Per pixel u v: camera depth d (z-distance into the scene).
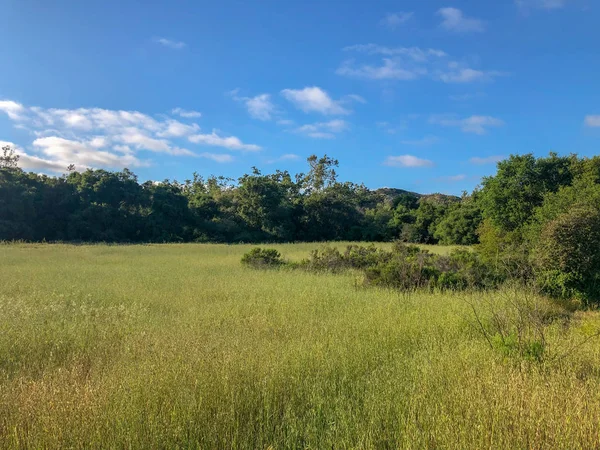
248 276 13.97
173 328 6.69
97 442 3.23
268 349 5.34
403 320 7.27
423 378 4.54
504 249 12.61
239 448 3.36
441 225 40.81
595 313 8.98
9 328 6.36
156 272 14.95
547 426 3.45
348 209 57.59
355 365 4.98
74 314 7.58
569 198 12.21
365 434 3.35
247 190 53.09
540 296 9.34
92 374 4.79
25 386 4.29
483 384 4.23
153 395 3.92
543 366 4.93
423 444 3.24
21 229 39.50
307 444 3.37
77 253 24.28
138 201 47.88
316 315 7.89
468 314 7.68
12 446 3.18
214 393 4.04
